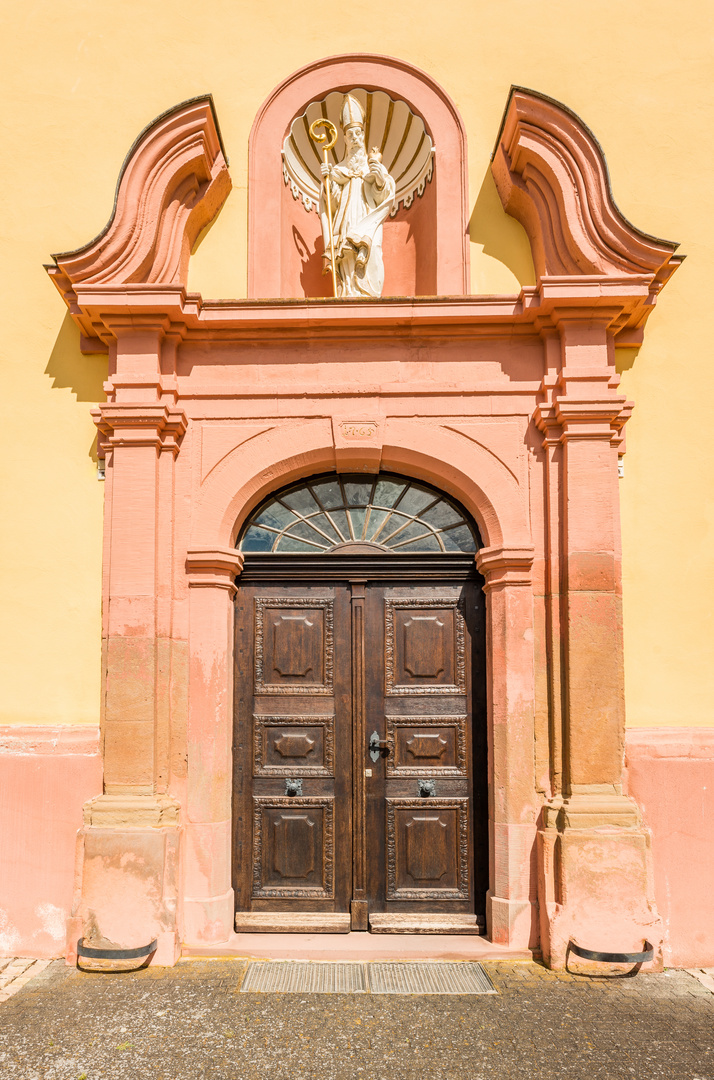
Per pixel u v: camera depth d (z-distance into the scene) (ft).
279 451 15.79
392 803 15.97
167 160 15.78
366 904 15.70
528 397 15.93
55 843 14.89
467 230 16.88
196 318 15.56
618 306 15.33
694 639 15.60
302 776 16.05
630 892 14.10
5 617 15.72
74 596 15.76
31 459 16.11
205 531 15.56
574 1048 11.36
